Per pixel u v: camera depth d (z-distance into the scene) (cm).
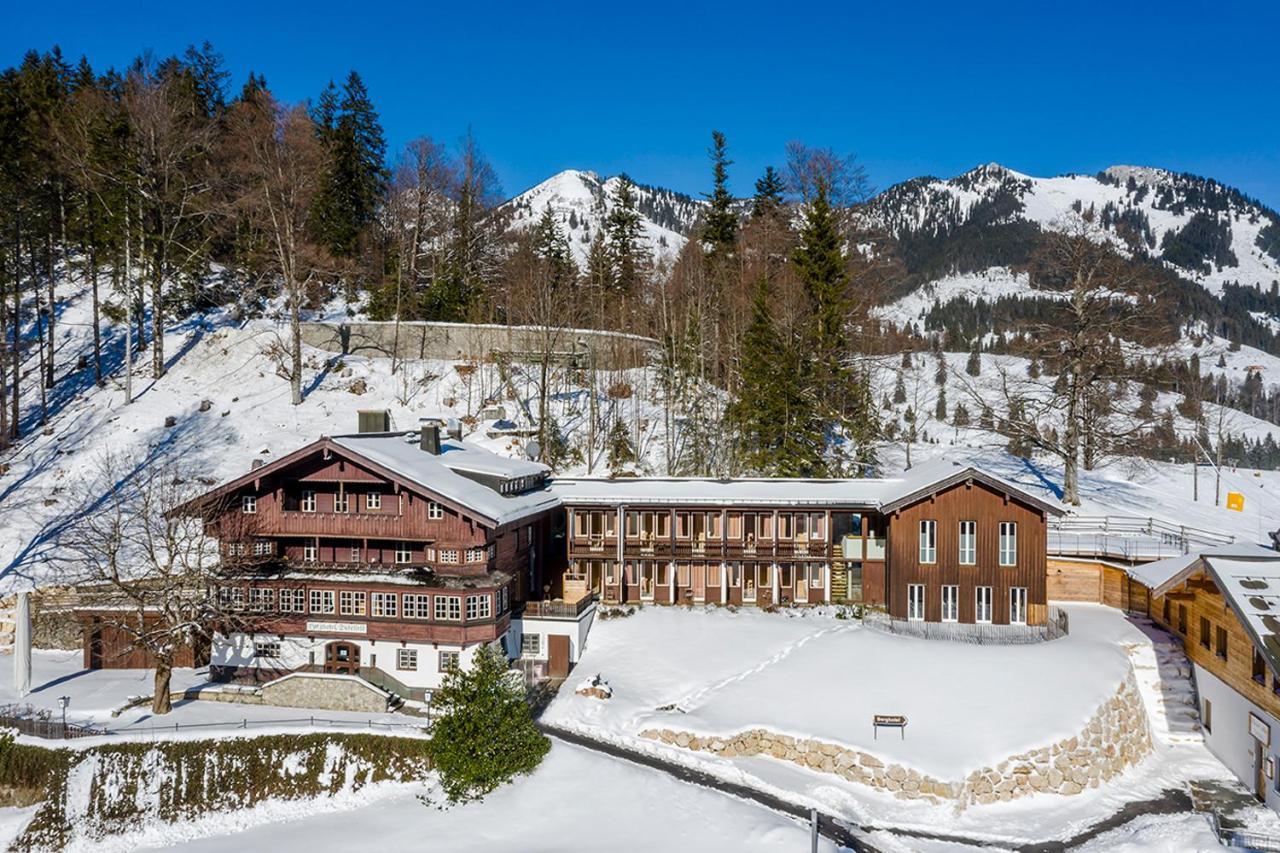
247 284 7850
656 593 4562
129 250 6203
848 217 7038
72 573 4288
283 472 3803
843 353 6153
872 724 3158
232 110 8094
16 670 3416
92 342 6819
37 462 5269
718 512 4456
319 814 2903
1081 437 6397
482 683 2992
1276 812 2862
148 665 3894
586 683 3550
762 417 5597
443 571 3712
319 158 7694
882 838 2678
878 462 6266
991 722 3133
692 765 3091
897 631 3919
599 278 8512
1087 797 2989
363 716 3303
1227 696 3269
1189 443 9819
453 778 2881
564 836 2623
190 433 5588
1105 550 4634
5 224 6259
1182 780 3145
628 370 7175
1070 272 5747
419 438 4684
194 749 2995
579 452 6016
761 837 2538
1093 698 3247
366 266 8588
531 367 7000
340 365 6725
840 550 4453
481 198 9106
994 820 2820
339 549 3975
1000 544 4075
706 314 6800
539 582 4466
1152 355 5622
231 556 3703
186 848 2752
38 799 2939
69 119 7250
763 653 3784
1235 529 5428
